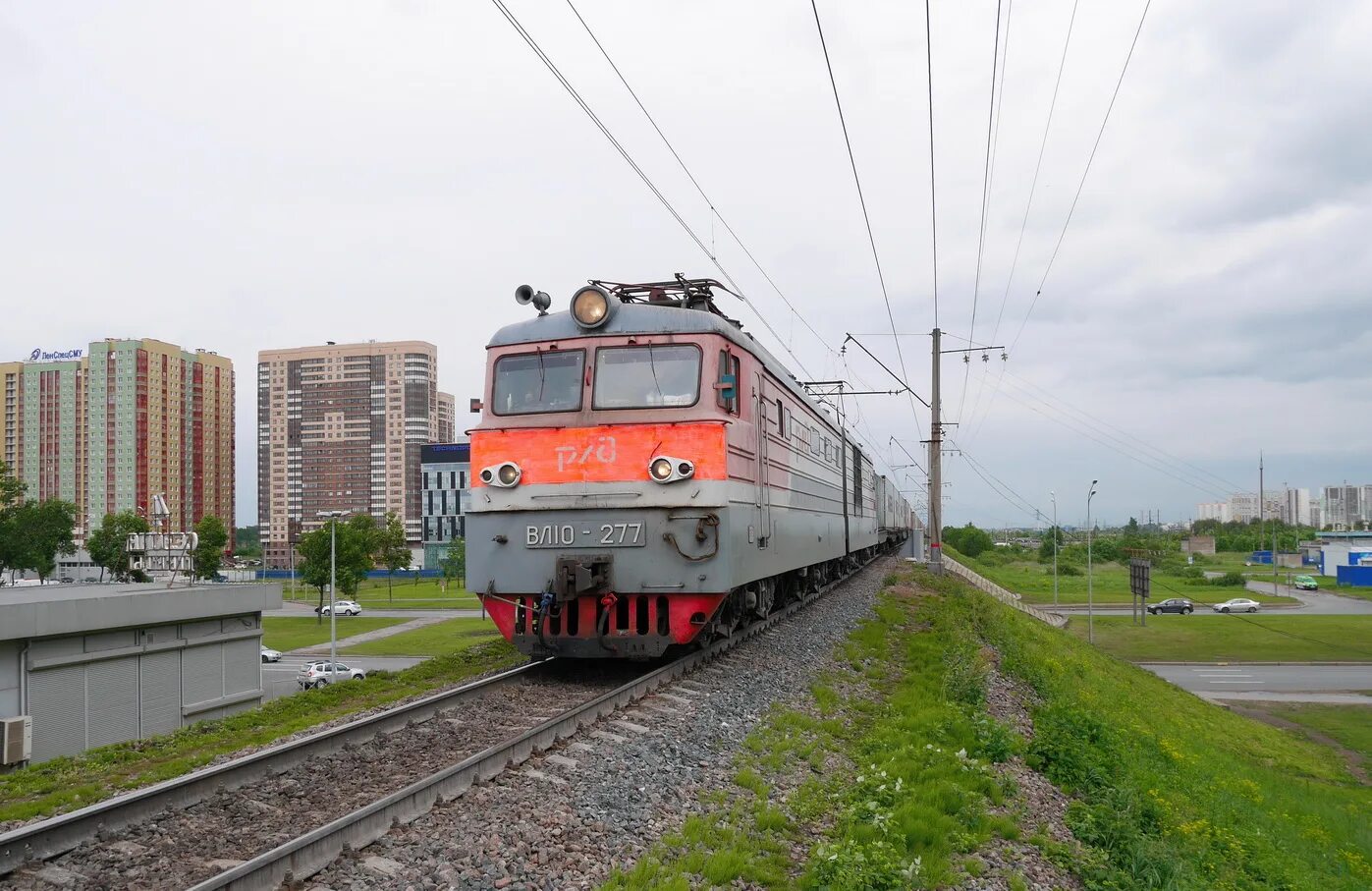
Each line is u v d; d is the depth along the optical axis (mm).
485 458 11844
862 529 29281
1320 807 20578
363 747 8234
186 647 21578
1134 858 8672
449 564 103125
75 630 18688
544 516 11469
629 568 11164
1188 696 36906
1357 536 114812
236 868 4887
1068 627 65125
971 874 7152
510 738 8773
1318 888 12008
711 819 7102
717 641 13695
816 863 6434
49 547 81500
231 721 12242
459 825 6176
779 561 14914
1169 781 14422
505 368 12219
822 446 20312
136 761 10234
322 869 5375
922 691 13008
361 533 76188
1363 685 48219
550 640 11453
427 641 58250
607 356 11859
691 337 11727
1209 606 78688
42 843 5574
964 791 8805
